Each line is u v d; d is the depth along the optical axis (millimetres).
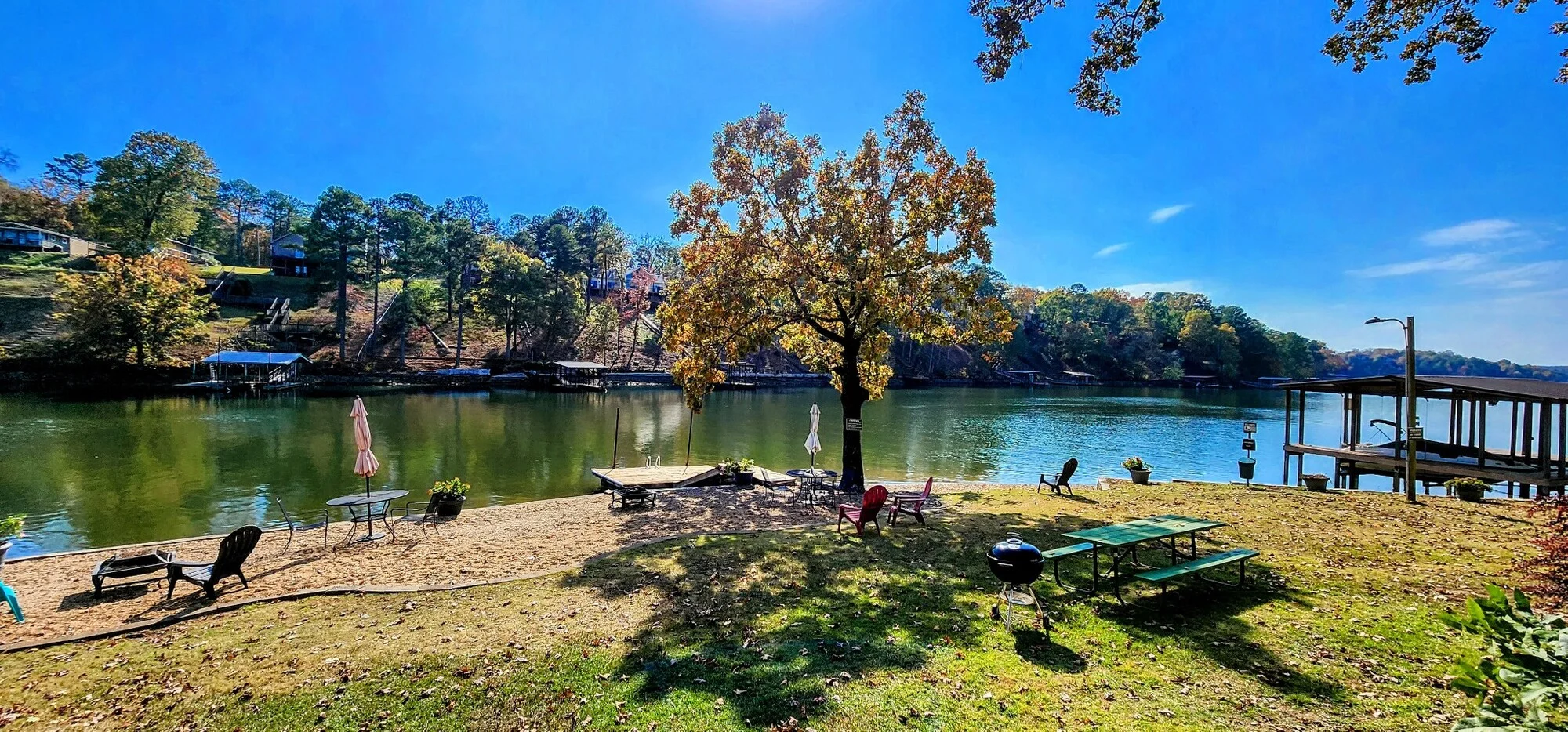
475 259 78938
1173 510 12047
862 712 4648
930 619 6543
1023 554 5988
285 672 5703
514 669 5590
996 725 4430
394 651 6059
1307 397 84125
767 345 16875
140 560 8805
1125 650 5648
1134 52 7504
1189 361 117188
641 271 99062
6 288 58812
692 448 28594
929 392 79500
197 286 58469
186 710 5098
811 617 6715
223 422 33875
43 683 5586
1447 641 5574
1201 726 4387
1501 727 2443
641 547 10008
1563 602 5965
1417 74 7434
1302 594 6961
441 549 10453
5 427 30375
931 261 15742
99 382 50344
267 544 11219
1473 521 10586
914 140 15609
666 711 4805
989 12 7734
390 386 60719
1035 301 130250
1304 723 4406
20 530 10422
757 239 16188
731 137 15984
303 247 78875
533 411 43781
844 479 16406
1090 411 54375
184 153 70188
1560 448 15844
